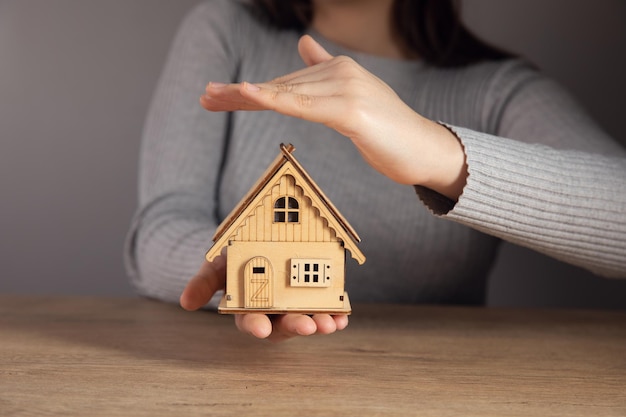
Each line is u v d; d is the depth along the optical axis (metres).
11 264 1.90
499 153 0.76
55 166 1.87
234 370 0.68
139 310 0.95
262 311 0.65
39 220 1.89
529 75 1.23
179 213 1.08
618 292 1.77
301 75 0.65
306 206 0.66
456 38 1.26
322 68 0.65
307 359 0.72
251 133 1.21
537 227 0.79
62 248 1.89
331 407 0.57
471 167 0.72
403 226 1.19
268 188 0.65
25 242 1.89
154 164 1.19
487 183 0.73
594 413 0.58
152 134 1.22
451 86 1.24
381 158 0.66
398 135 0.65
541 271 1.78
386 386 0.63
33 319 0.88
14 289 1.90
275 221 0.66
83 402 0.57
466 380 0.66
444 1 1.25
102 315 0.91
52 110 1.86
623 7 1.74
